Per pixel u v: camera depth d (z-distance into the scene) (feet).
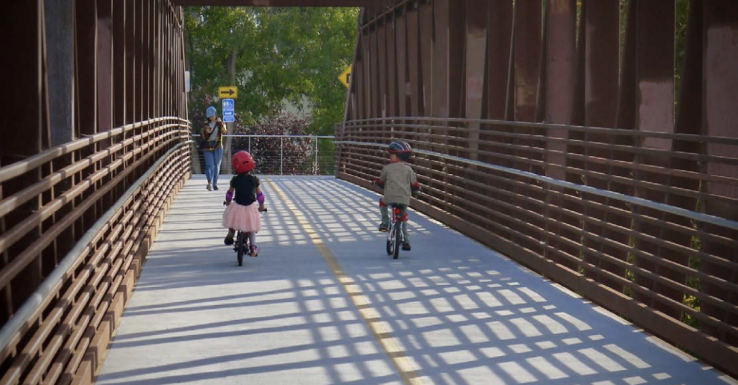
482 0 55.62
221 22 156.25
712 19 25.52
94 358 20.98
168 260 39.24
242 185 37.81
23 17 19.56
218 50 162.50
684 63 27.73
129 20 44.75
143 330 25.99
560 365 22.62
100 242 27.86
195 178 99.50
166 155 56.03
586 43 35.01
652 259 26.61
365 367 22.27
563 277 33.63
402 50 78.28
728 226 21.59
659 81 30.22
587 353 23.85
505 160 46.52
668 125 30.27
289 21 159.63
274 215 59.31
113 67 39.04
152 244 44.06
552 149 40.22
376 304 30.01
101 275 24.03
